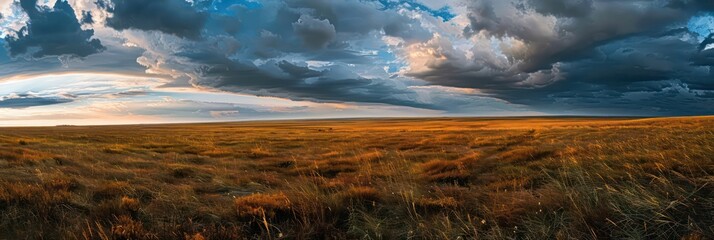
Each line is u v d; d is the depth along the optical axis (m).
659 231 4.77
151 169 14.23
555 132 32.00
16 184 8.43
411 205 6.67
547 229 5.08
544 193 6.60
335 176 13.09
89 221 6.08
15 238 5.54
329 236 5.48
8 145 24.39
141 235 5.37
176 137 44.00
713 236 4.34
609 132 27.53
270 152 23.77
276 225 5.88
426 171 12.40
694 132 18.53
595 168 8.86
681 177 6.70
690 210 5.08
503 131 42.19
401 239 5.46
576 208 5.40
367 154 18.64
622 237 4.75
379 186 8.88
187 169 14.02
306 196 6.93
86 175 12.02
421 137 34.38
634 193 5.80
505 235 5.09
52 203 6.96
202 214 6.64
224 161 19.03
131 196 8.18
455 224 5.58
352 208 6.33
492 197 7.02
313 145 30.27
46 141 31.09
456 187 8.49
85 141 34.22
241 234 5.51
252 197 7.20
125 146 26.58
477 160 13.46
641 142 13.64
